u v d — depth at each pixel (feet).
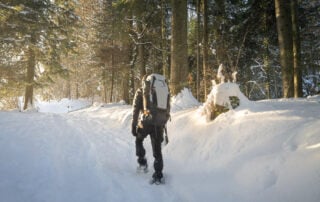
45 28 58.65
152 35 64.75
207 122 19.36
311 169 10.00
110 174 14.67
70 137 23.95
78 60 90.84
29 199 10.73
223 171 13.30
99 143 22.40
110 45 75.00
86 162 16.53
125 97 73.87
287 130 13.70
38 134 23.53
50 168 14.69
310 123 13.41
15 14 52.26
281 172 10.83
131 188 12.83
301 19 47.93
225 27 55.31
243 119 16.74
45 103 159.43
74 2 68.18
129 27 61.31
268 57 56.18
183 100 31.96
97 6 76.64
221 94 19.29
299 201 9.20
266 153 12.64
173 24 33.47
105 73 81.87
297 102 20.85
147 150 20.77
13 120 31.68
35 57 63.93
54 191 11.71
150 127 14.48
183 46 33.17
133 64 74.95
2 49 55.72
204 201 11.48
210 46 57.16
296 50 37.76
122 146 21.76
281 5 33.40
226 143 15.52
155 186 13.33
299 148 11.68
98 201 11.10
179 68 32.96
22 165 14.67
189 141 18.60
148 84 14.69
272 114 16.15
